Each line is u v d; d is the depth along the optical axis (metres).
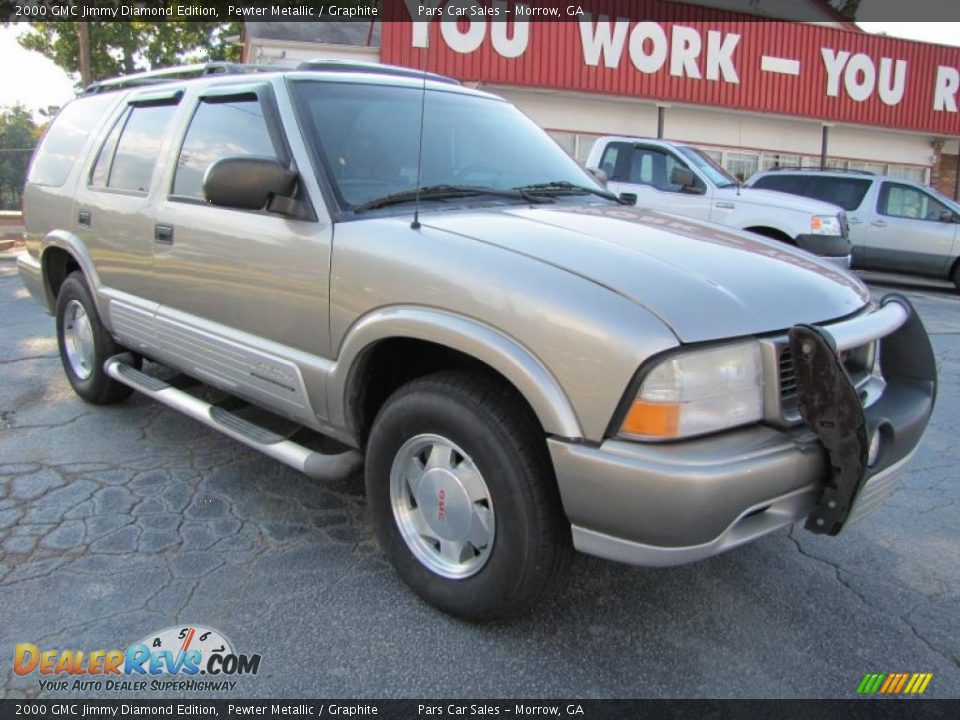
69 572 2.95
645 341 2.12
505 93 17.38
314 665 2.46
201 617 2.69
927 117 20.61
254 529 3.33
